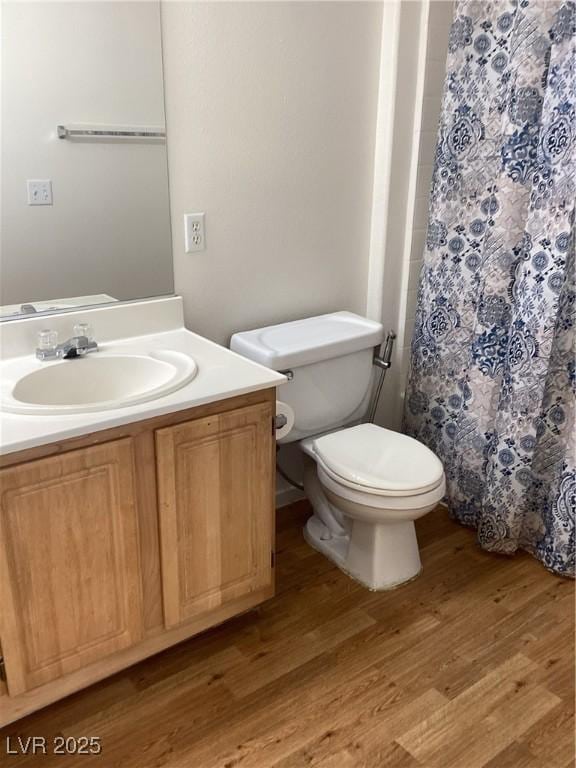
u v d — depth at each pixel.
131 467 1.55
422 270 2.49
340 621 2.03
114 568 1.60
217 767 1.55
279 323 2.40
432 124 2.41
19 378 1.66
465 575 2.26
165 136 1.94
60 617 1.55
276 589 2.17
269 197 2.22
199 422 1.63
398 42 2.25
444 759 1.58
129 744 1.61
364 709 1.72
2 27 1.63
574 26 1.83
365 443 2.20
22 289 1.82
